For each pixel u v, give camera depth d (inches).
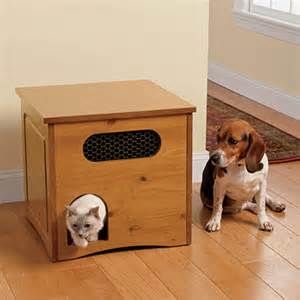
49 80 142.3
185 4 146.6
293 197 145.0
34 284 112.3
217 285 111.7
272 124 192.5
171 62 148.6
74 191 117.6
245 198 131.9
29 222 133.6
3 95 140.3
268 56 209.8
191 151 121.3
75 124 115.3
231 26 227.8
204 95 152.0
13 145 142.7
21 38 138.8
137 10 144.1
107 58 144.6
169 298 108.0
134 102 122.0
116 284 112.0
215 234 128.6
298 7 200.5
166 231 123.1
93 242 120.2
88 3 141.0
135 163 119.1
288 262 118.8
